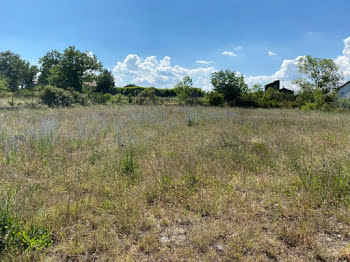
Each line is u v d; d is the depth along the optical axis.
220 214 3.07
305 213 3.04
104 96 25.42
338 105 24.59
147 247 2.42
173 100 27.58
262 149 5.78
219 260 2.29
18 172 4.35
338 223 2.90
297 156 5.04
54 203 3.21
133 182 4.02
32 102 16.92
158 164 4.73
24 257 2.19
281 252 2.39
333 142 6.62
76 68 36.84
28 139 6.31
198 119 11.23
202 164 4.73
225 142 6.45
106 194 3.55
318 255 2.33
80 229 2.70
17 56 59.75
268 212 3.13
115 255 2.35
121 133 7.80
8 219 2.53
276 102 26.03
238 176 4.27
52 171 4.43
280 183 3.90
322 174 3.91
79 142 6.43
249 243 2.47
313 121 11.17
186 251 2.37
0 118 9.55
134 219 2.87
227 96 26.20
